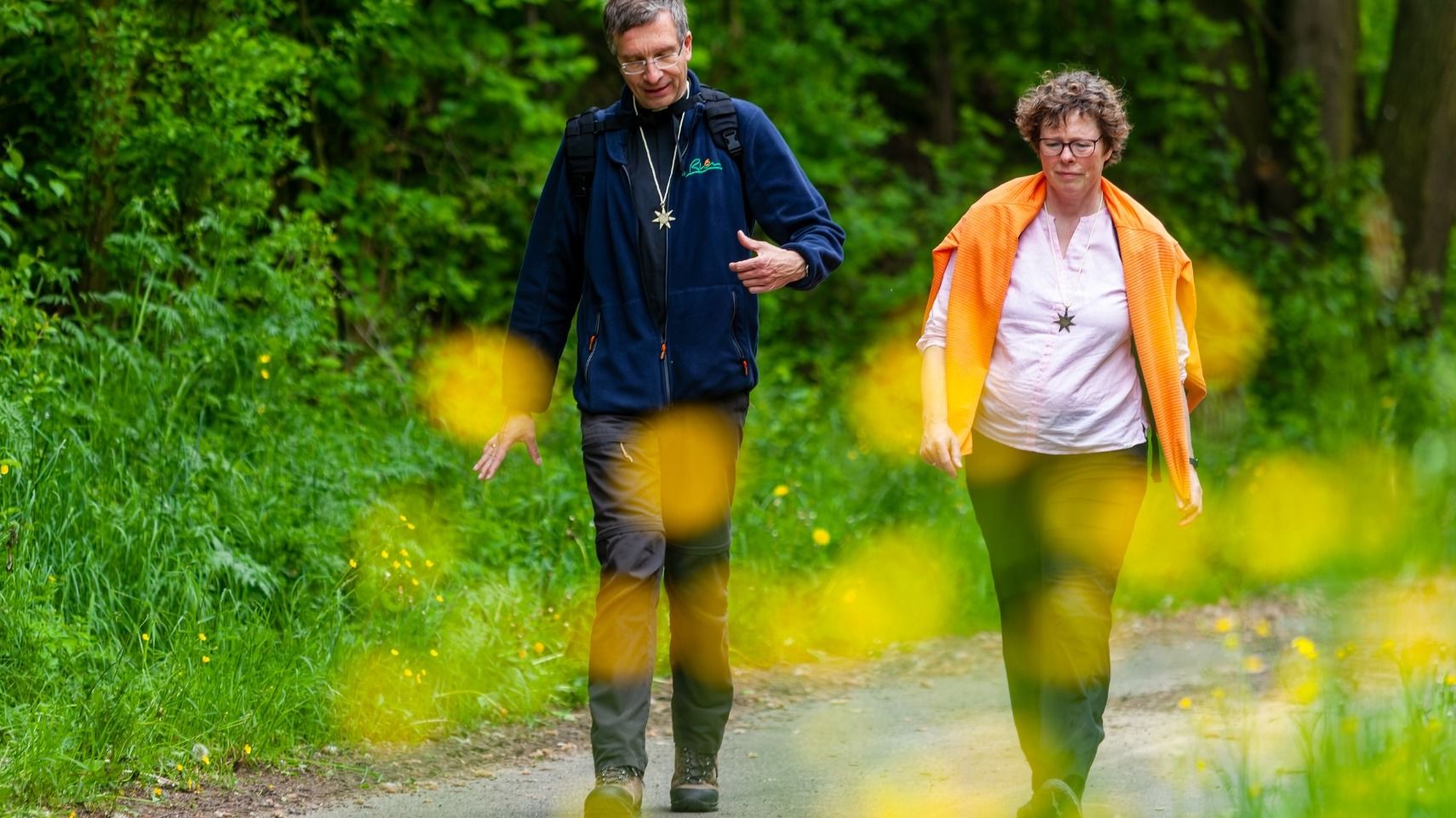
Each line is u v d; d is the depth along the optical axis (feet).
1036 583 30.19
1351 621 29.99
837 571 55.11
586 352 31.09
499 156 74.08
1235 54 111.75
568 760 37.42
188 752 33.65
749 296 31.04
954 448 28.81
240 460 45.47
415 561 44.62
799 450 63.57
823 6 97.35
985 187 103.35
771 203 31.12
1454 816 25.14
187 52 53.67
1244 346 97.50
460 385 63.52
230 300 50.98
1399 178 107.55
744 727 41.63
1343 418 74.33
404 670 39.58
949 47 115.34
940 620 56.80
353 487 47.57
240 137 52.70
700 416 30.76
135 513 39.63
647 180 30.86
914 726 41.57
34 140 52.42
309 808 32.04
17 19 48.11
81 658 35.35
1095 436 29.07
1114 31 110.01
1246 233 107.86
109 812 30.45
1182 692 45.01
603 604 29.63
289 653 38.40
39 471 38.96
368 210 66.80
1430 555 47.39
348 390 54.19
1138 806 31.37
